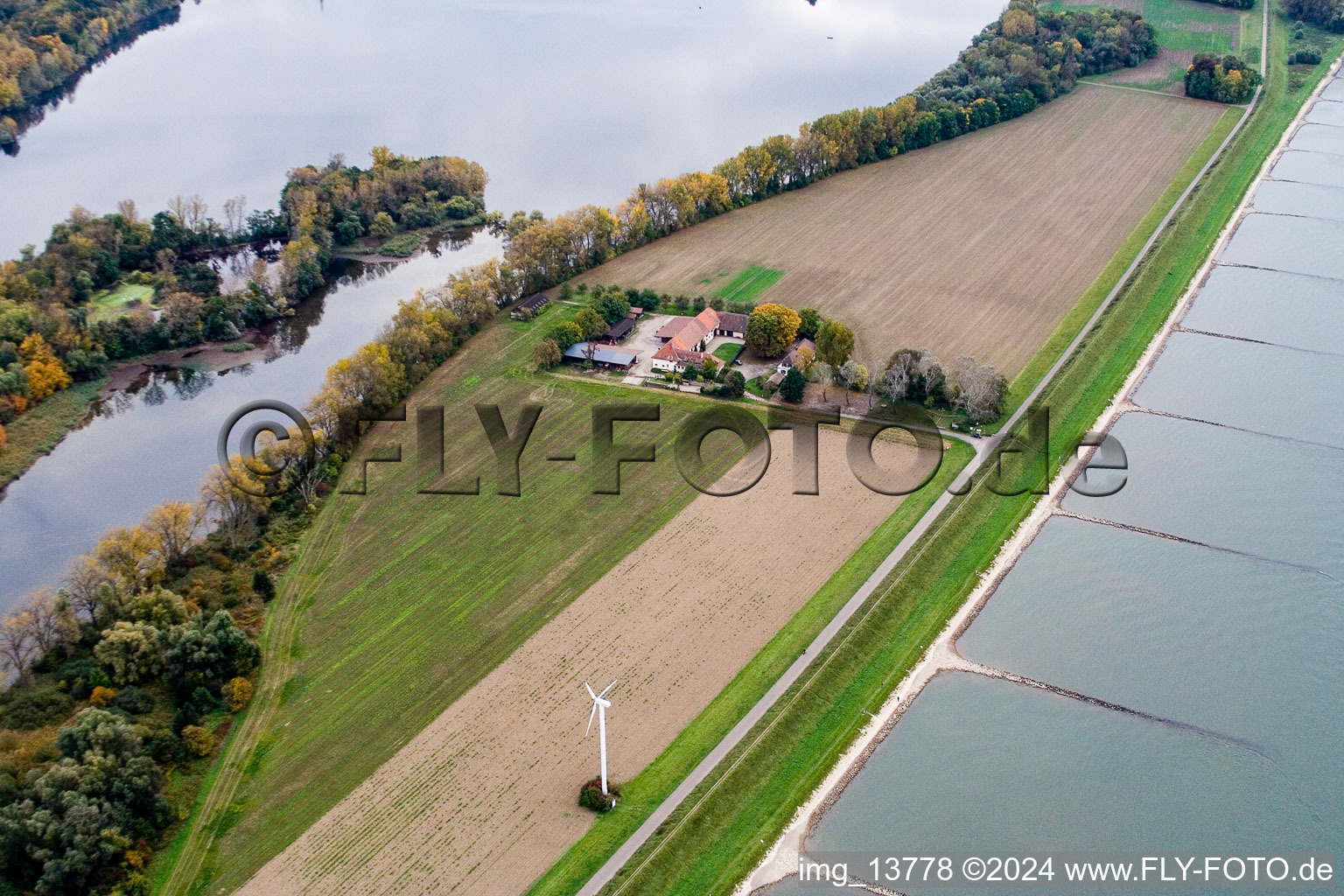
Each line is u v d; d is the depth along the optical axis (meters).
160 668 139.50
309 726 135.25
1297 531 165.12
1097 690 139.38
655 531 166.50
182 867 118.62
